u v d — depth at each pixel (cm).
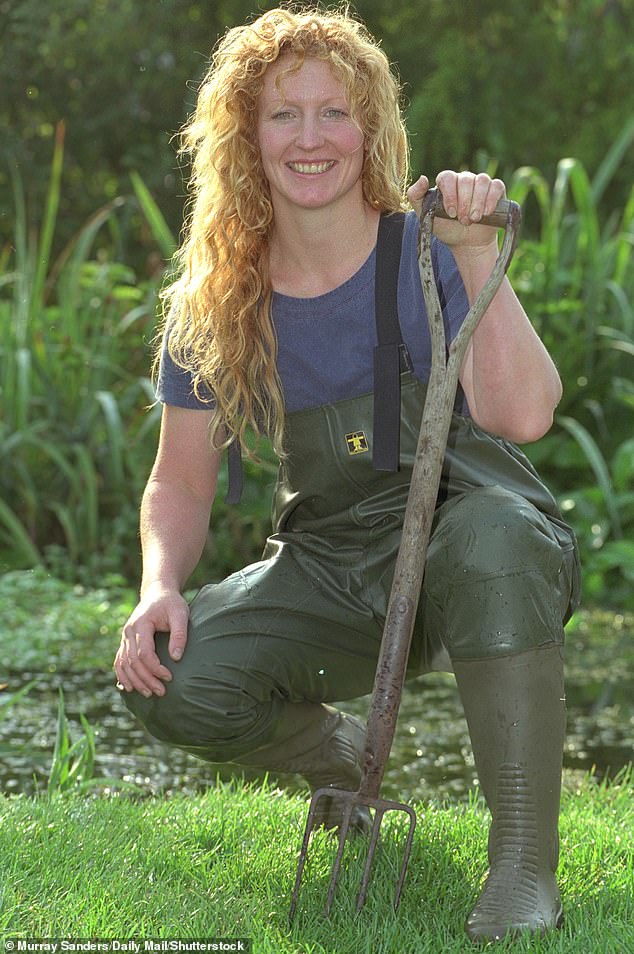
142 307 903
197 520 340
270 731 322
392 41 1550
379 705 274
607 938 265
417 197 287
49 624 721
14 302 928
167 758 497
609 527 852
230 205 320
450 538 283
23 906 274
